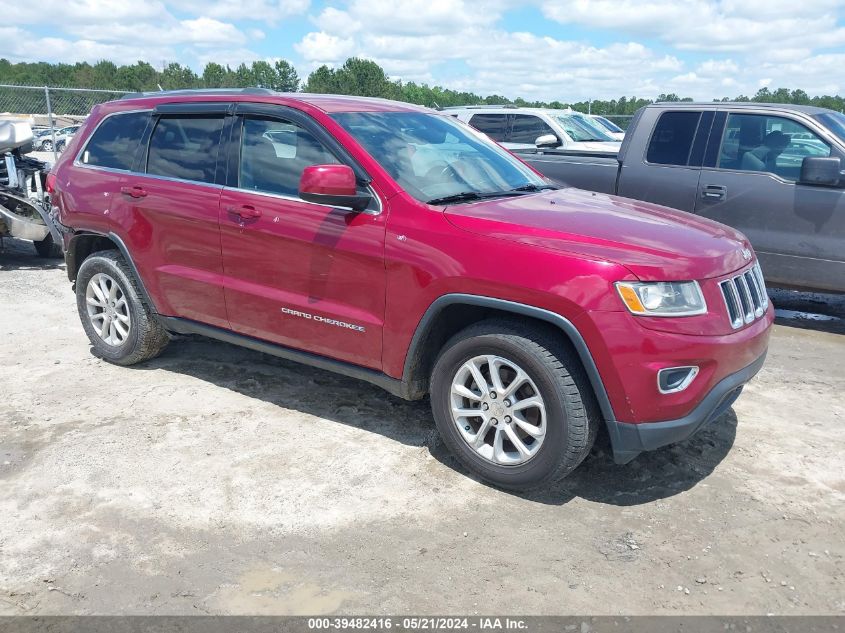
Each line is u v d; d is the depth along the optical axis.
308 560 2.98
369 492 3.49
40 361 5.25
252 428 4.15
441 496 3.46
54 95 14.58
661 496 3.47
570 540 3.12
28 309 6.70
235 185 4.21
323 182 3.49
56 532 3.15
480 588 2.81
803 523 3.25
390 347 3.67
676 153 6.76
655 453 3.88
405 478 3.62
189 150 4.47
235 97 4.35
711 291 3.22
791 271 6.27
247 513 3.30
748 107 6.48
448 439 3.62
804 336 6.22
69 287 7.64
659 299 3.06
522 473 3.37
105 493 3.46
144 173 4.66
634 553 3.03
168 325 4.73
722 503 3.41
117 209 4.73
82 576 2.87
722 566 2.95
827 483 3.60
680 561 2.98
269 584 2.83
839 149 6.02
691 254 3.24
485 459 3.49
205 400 4.54
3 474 3.64
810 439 4.08
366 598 2.75
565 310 3.10
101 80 122.06
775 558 3.00
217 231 4.23
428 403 4.52
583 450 3.26
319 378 4.89
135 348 4.90
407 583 2.84
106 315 5.03
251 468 3.70
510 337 3.29
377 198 3.68
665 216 3.85
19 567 2.92
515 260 3.22
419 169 3.89
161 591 2.79
